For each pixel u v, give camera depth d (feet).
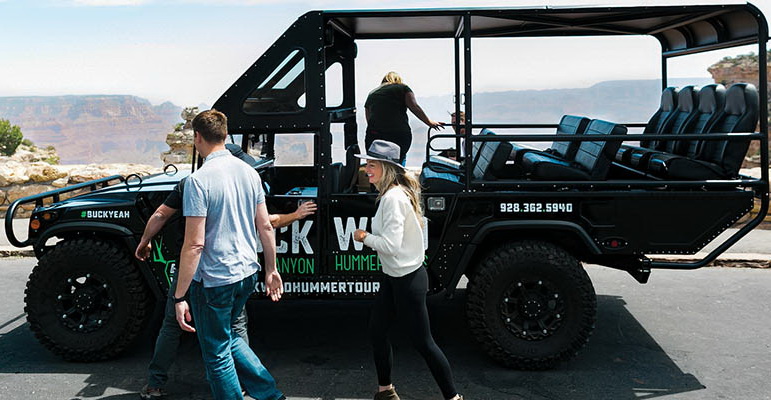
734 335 17.53
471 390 14.03
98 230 15.21
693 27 18.22
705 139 14.67
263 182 16.05
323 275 15.15
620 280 23.44
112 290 15.34
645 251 15.03
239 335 12.76
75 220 15.33
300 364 15.64
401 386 14.32
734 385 14.29
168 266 15.11
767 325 18.31
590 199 14.92
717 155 15.74
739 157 15.35
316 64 14.82
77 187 17.28
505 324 14.92
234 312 12.01
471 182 14.92
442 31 19.45
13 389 14.16
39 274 15.33
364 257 15.02
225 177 11.60
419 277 12.16
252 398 13.51
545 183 14.92
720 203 14.93
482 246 15.81
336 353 16.35
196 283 11.55
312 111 14.92
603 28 19.33
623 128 14.83
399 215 11.88
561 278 14.69
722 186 15.25
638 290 22.08
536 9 14.51
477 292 14.80
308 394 13.92
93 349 15.44
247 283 11.85
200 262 11.50
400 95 18.16
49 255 15.30
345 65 19.54
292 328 18.31
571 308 14.80
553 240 15.76
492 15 14.65
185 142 59.16
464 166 16.31
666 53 20.12
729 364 15.49
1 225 32.58
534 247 14.80
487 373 14.98
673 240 14.99
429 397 13.75
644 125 21.15
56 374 15.01
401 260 12.05
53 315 15.49
